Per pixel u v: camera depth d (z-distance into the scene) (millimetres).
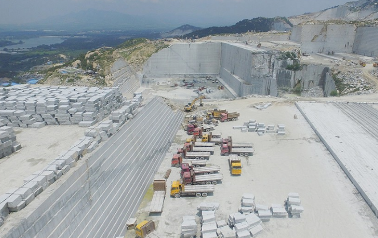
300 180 31000
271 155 36969
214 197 28688
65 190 18625
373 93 60750
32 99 32281
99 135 25406
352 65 72938
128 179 27172
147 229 23609
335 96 62750
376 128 42938
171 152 38906
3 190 18719
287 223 24578
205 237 22766
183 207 27406
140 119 34562
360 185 28484
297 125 46469
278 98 62812
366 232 23297
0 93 35188
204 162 34469
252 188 29953
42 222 16094
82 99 31672
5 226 14562
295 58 73688
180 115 51625
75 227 18672
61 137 27500
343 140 38875
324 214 25531
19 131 29312
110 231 22156
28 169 21609
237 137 42969
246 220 24141
